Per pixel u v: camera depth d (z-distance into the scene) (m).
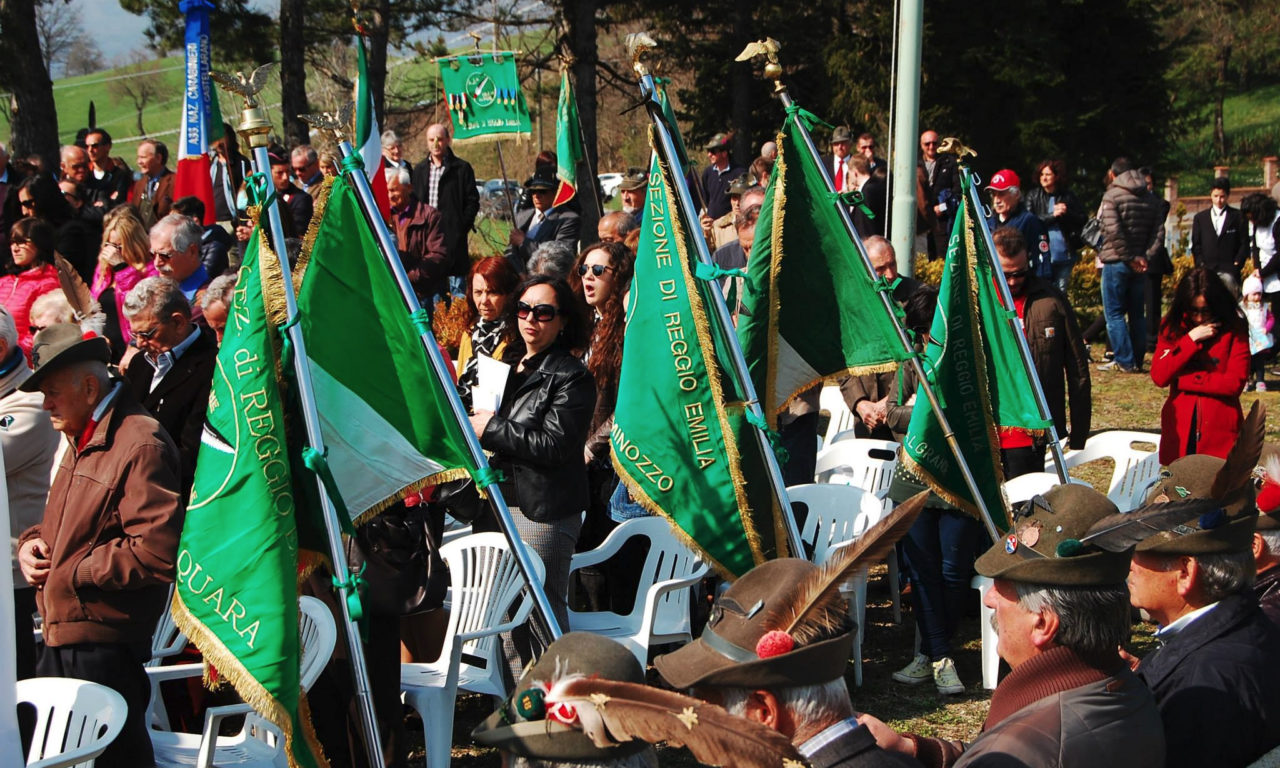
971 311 5.52
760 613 2.36
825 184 4.74
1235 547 2.94
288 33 19.80
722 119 26.53
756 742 1.96
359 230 3.70
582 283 6.02
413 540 4.39
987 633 5.78
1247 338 6.69
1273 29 49.56
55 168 18.58
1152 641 6.23
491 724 2.27
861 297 4.78
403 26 23.31
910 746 2.96
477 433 4.75
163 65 44.88
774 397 4.79
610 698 2.09
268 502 3.39
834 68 24.69
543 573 4.75
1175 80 29.27
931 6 23.58
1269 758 2.80
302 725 3.46
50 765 3.26
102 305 7.67
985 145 24.06
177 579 3.43
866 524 6.01
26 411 4.63
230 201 8.95
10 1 18.09
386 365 3.74
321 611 4.23
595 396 4.92
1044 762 2.47
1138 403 11.55
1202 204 29.42
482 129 11.52
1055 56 23.77
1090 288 16.66
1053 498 2.67
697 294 4.46
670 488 4.51
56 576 3.83
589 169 7.96
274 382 3.44
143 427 3.92
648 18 25.72
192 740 4.29
